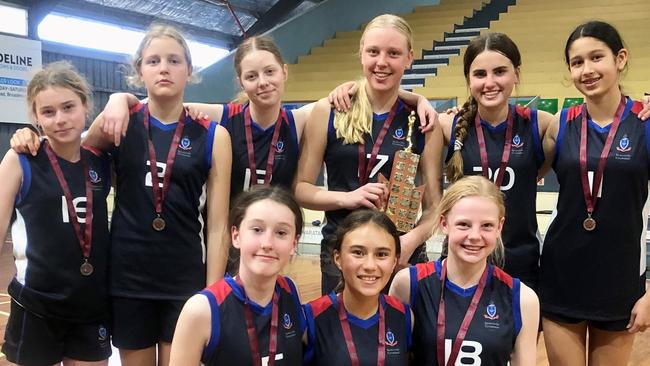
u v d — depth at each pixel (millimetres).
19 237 2227
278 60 2498
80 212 2264
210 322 1959
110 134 2254
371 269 2104
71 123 2205
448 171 2578
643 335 4422
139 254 2287
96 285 2287
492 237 2160
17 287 2230
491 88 2414
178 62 2320
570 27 9836
